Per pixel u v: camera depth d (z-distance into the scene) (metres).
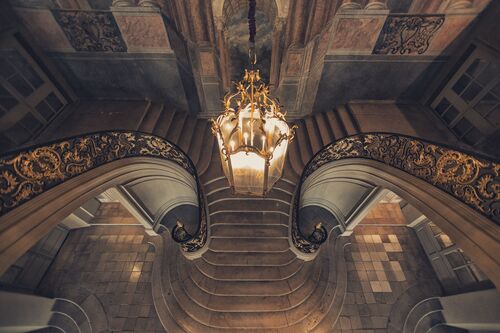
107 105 6.83
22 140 5.14
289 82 7.01
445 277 6.21
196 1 5.62
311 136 7.03
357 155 5.31
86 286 6.19
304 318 5.40
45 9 4.97
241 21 9.53
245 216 6.59
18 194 3.07
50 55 5.71
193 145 7.01
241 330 5.14
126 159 4.96
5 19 4.70
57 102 6.24
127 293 6.06
